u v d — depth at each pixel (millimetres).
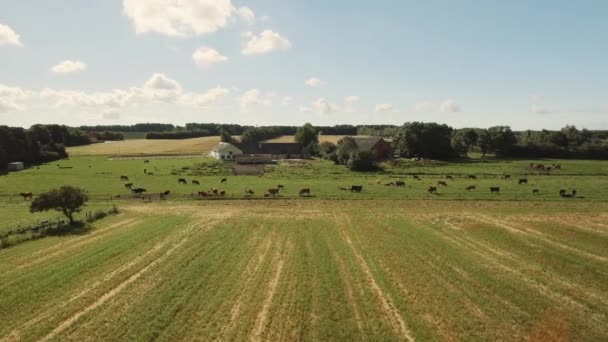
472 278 24922
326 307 20828
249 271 25984
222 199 54875
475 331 18453
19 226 38250
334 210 46781
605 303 21438
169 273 25609
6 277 25250
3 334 18375
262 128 182500
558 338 17938
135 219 42531
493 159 116750
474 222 39906
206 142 178750
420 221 40750
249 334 18094
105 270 26281
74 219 42250
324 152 123000
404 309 20578
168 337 17844
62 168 94938
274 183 69938
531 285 23812
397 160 105125
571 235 34656
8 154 99562
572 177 76062
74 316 20047
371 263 27688
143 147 163750
